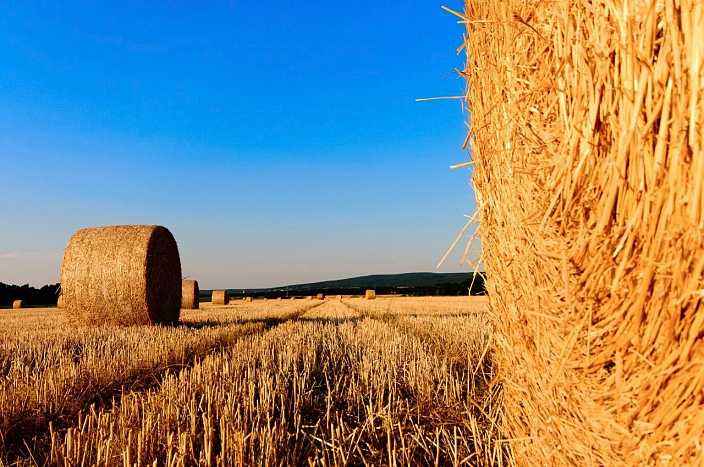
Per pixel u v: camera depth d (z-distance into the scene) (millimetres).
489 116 2434
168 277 13031
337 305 30688
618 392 1586
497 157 2354
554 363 1914
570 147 1682
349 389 5141
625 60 1461
